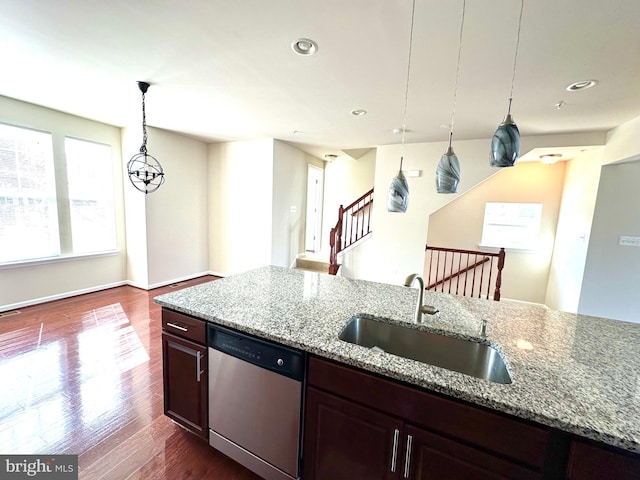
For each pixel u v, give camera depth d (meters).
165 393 1.70
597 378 1.01
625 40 1.63
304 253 5.88
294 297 1.78
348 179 6.30
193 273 5.06
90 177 3.96
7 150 3.16
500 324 1.49
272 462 1.37
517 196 4.75
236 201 4.98
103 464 1.51
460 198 5.05
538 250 4.70
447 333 1.38
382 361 1.07
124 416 1.85
